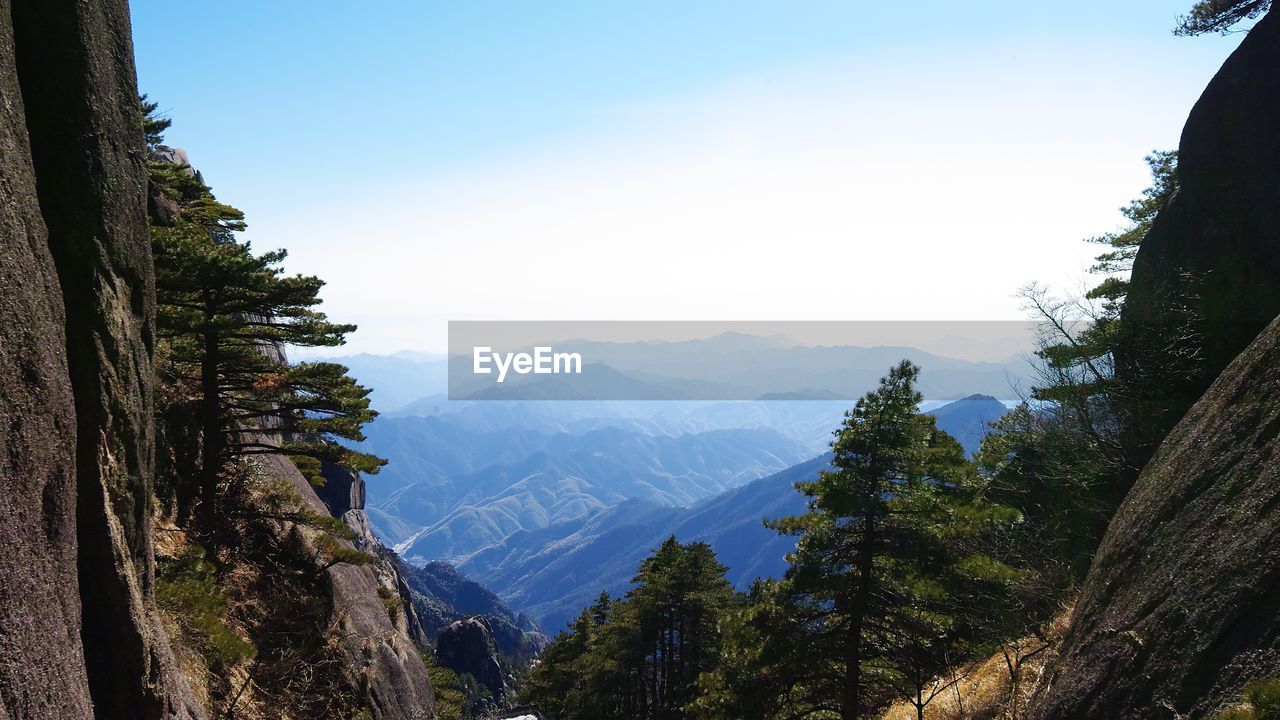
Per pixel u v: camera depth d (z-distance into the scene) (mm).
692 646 38312
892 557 13758
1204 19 22000
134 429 8203
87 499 7379
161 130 27031
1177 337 19438
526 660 140750
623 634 39781
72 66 7492
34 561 5832
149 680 7922
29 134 7207
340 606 20469
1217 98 20844
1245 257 18734
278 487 21375
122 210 8148
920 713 13875
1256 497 6695
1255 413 7895
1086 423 20359
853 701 13875
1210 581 6484
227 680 13977
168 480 16906
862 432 13750
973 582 13695
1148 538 8523
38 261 6207
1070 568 16203
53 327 6352
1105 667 7469
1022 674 12961
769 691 14703
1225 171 19922
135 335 8352
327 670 17359
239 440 20828
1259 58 19891
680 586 37844
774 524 15547
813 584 14078
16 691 5391
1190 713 5703
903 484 13984
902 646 13953
